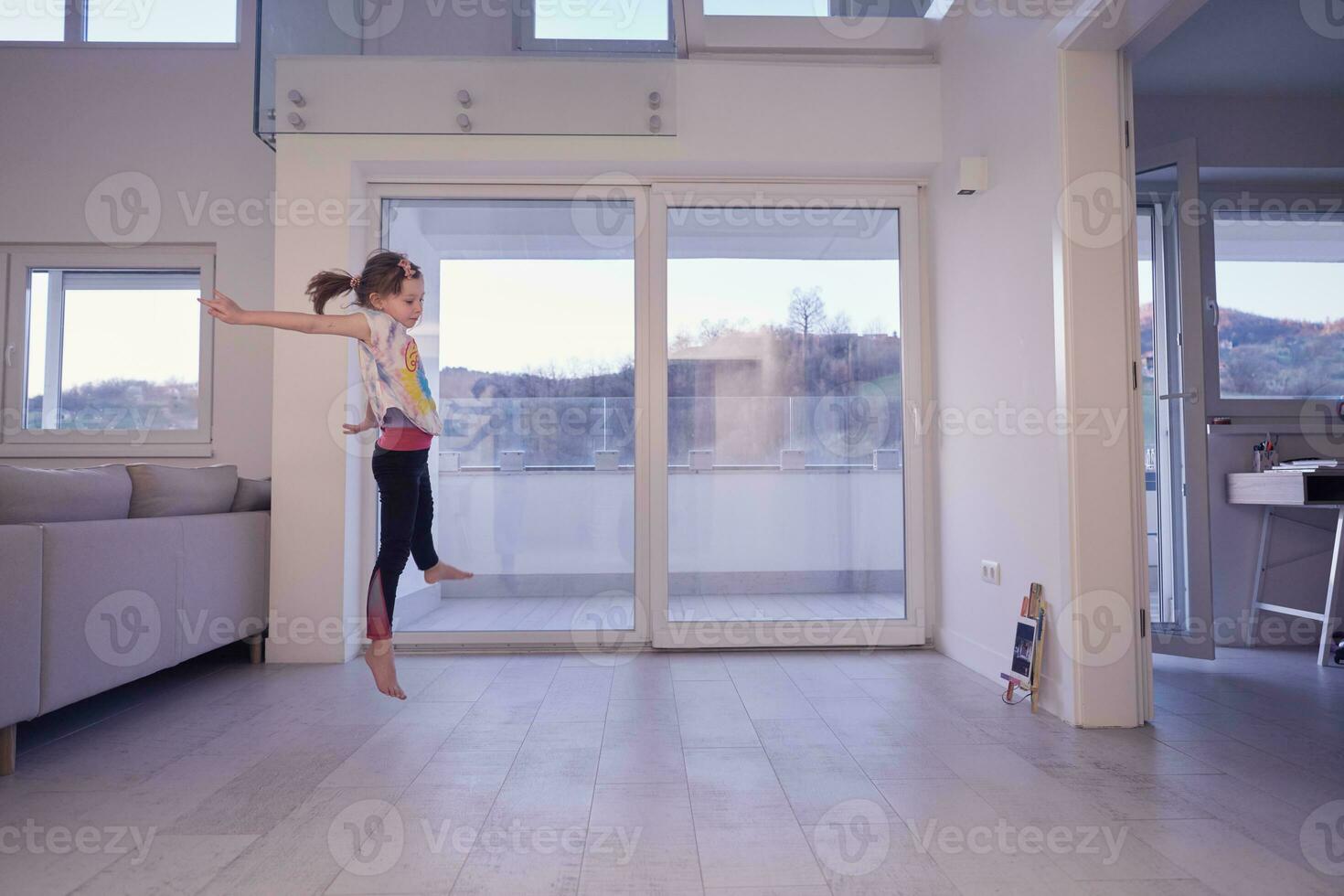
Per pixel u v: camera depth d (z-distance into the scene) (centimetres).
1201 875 155
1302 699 291
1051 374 267
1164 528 391
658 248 386
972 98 331
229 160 430
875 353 392
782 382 389
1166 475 392
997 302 309
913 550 383
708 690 300
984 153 319
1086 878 154
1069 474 256
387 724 257
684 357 388
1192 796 195
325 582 349
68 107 431
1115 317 257
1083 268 257
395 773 212
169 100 432
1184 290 366
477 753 228
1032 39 278
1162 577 390
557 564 383
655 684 311
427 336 387
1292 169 408
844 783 205
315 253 354
